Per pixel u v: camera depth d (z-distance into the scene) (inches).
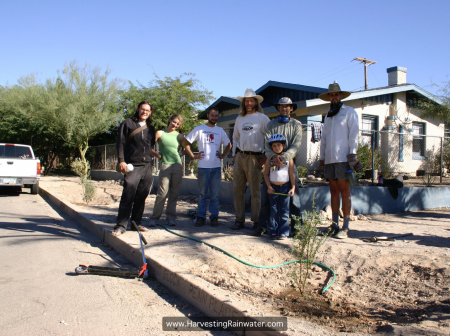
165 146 233.0
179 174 237.6
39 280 156.6
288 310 124.7
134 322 118.6
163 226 234.8
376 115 578.6
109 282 156.3
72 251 203.3
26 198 462.3
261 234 211.8
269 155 198.2
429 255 166.1
